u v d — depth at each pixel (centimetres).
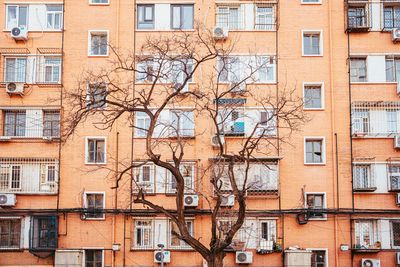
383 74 3347
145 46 3112
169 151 3256
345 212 3189
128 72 3325
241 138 3256
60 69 3350
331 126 3284
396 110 3312
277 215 3198
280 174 3238
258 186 3180
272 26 3388
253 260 3169
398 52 3353
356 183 3250
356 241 3200
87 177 3250
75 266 3070
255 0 3388
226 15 3412
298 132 3275
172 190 3228
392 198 3228
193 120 3288
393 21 3400
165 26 3381
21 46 3369
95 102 2169
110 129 3080
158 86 3312
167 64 3244
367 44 3366
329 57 3350
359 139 3281
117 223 3203
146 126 3306
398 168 3269
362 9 3409
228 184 3133
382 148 3272
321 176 3244
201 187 3200
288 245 3175
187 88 3284
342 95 3319
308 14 3391
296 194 3222
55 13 3412
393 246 3189
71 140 3272
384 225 3206
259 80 3312
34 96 3322
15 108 3303
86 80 2889
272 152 3250
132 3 3406
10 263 3173
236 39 3369
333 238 3183
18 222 3234
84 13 3391
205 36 3344
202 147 3259
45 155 3269
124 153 3269
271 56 3294
